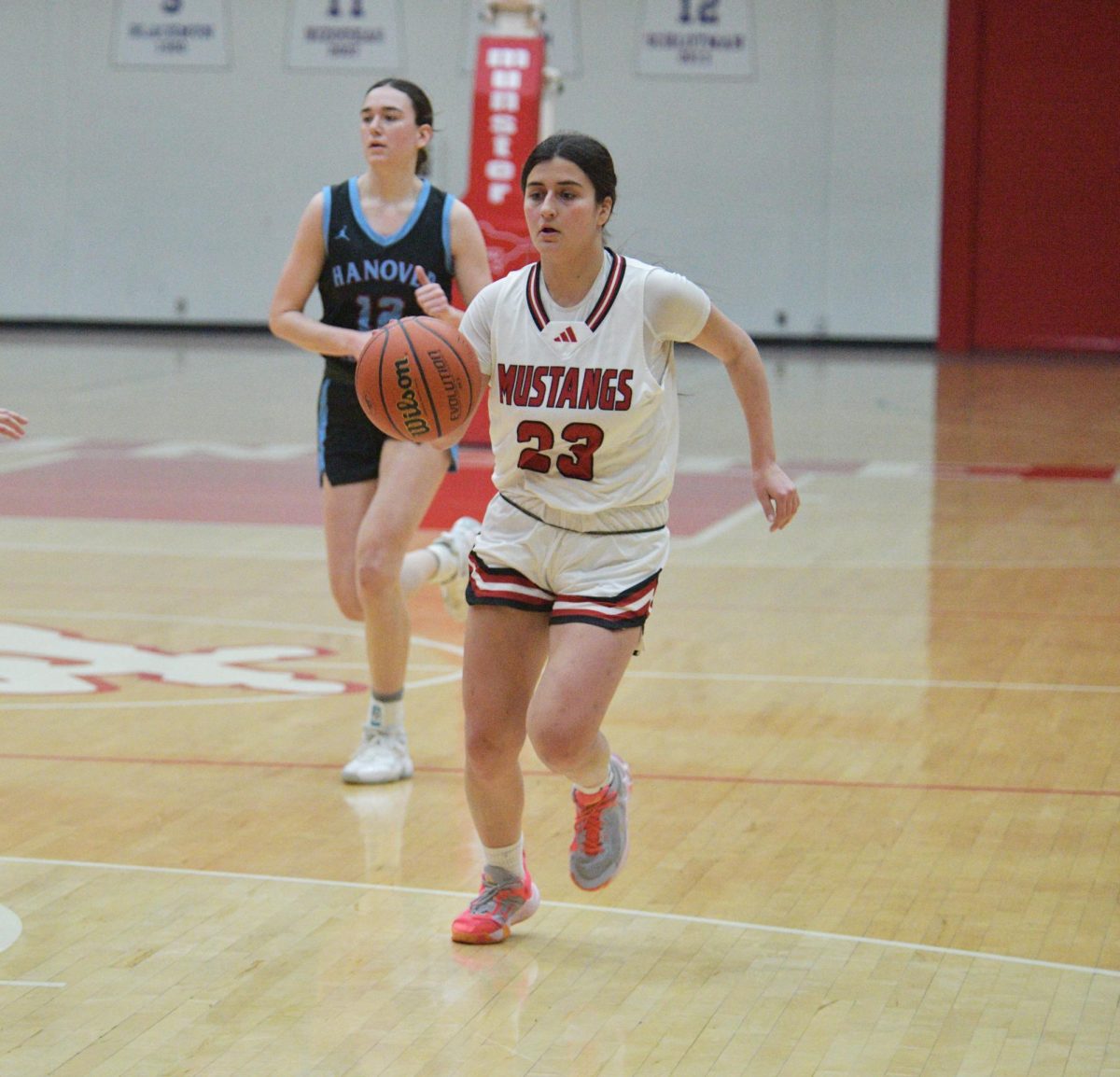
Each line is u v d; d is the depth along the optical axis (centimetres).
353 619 1488
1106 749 1558
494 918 1084
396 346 1045
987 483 3378
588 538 1029
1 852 1263
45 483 3334
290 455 3778
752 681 1820
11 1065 897
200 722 1653
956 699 1744
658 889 1189
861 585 2372
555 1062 906
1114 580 2394
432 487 1439
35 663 1894
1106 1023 959
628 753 1545
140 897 1166
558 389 1012
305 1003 985
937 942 1088
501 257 3312
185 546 2677
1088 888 1193
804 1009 980
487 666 1044
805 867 1237
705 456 3897
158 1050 919
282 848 1278
